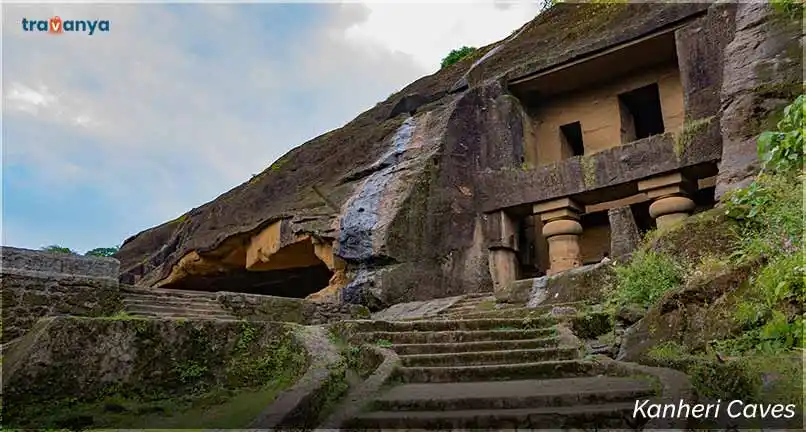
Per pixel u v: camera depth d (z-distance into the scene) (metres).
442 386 5.59
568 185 13.48
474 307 10.30
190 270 18.73
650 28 13.12
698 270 6.58
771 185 6.53
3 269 8.23
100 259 9.34
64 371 5.91
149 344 6.45
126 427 5.36
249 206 17.36
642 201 14.62
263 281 19.44
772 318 4.99
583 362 5.90
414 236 13.05
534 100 16.12
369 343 6.89
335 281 13.69
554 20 16.12
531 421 4.39
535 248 15.32
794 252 5.15
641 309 6.82
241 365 6.76
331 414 4.87
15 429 5.36
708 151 11.71
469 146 14.82
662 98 14.31
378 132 16.14
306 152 18.09
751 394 4.18
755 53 9.94
